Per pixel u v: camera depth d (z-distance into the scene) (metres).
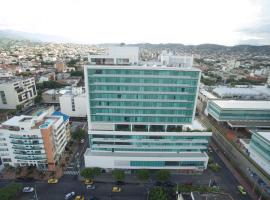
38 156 99.12
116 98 92.00
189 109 94.25
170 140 98.94
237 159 110.75
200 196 75.56
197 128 102.50
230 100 158.00
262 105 146.50
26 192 87.75
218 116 143.50
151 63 103.38
